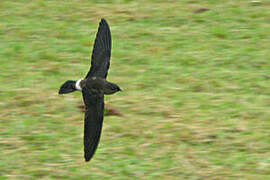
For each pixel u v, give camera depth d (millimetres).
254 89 24641
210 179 19422
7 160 20172
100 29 14500
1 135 21453
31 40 27953
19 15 30078
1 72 25484
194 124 22219
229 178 19469
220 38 28406
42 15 30109
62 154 20484
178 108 23203
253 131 21922
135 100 23594
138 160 20234
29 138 21297
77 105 23188
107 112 22703
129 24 29375
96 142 13359
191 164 20094
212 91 24453
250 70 25984
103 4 31281
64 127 21922
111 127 21891
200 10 30547
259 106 23453
